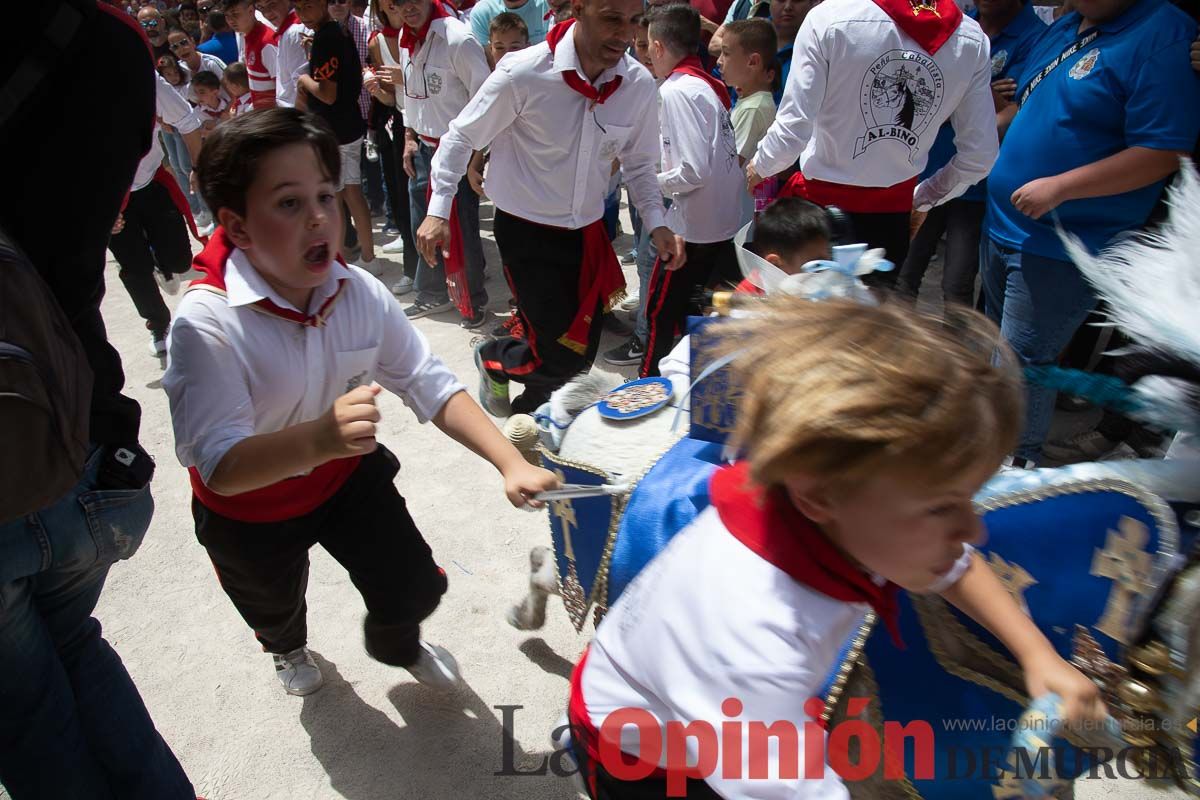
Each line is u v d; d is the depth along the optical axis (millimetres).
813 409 916
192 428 1725
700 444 1697
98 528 1651
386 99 5195
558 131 3199
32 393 1324
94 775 1688
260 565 2082
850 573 1103
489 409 3689
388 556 2139
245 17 6582
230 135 1662
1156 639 1399
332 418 1600
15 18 1396
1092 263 1522
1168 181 2918
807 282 1444
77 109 1462
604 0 2953
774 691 1073
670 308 3881
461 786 2270
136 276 4680
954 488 935
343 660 2678
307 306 1856
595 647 1348
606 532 1770
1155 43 2717
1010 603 1340
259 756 2375
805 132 3330
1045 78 3025
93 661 1763
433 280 5227
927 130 3320
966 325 1063
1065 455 3592
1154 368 1421
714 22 6055
